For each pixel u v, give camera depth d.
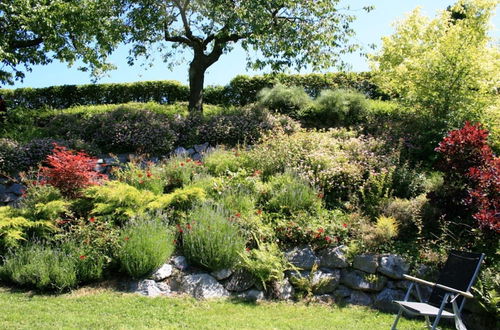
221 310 5.32
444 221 6.39
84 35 14.23
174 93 17.02
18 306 5.22
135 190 7.34
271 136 10.19
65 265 5.85
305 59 11.88
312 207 7.40
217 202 7.34
